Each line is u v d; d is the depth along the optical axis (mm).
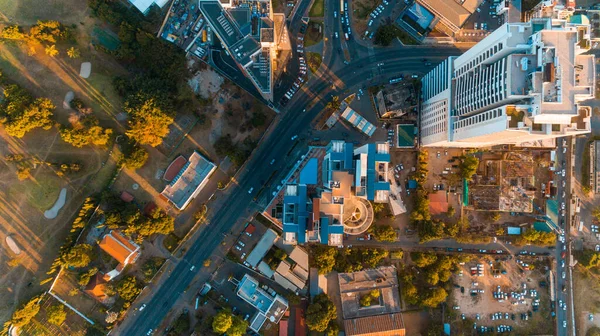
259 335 116062
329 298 118312
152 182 119125
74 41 119000
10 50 117750
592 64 70312
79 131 112938
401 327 115938
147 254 118438
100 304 116500
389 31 117500
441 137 101625
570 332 118062
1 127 116938
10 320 112875
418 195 117188
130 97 111188
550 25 71688
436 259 116375
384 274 118938
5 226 116938
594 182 118750
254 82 109812
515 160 118938
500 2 118938
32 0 119000
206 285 117438
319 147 114500
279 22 114562
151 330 117000
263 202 119500
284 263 115438
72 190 118375
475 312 119188
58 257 113250
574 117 72562
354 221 106062
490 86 77750
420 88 118750
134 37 116312
